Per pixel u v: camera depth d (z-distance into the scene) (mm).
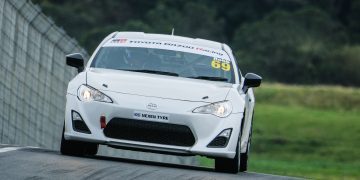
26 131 44875
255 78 34969
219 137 31500
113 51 34906
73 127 31547
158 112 31078
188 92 32000
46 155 30625
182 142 31281
